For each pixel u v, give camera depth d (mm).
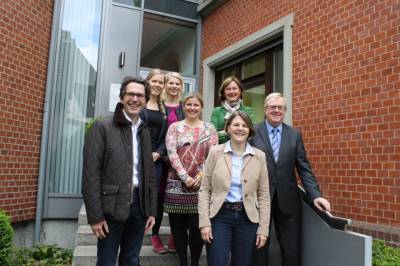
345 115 4406
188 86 7848
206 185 3021
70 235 6270
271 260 3811
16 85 5672
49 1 6363
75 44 6699
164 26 7836
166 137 3584
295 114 5188
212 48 7602
